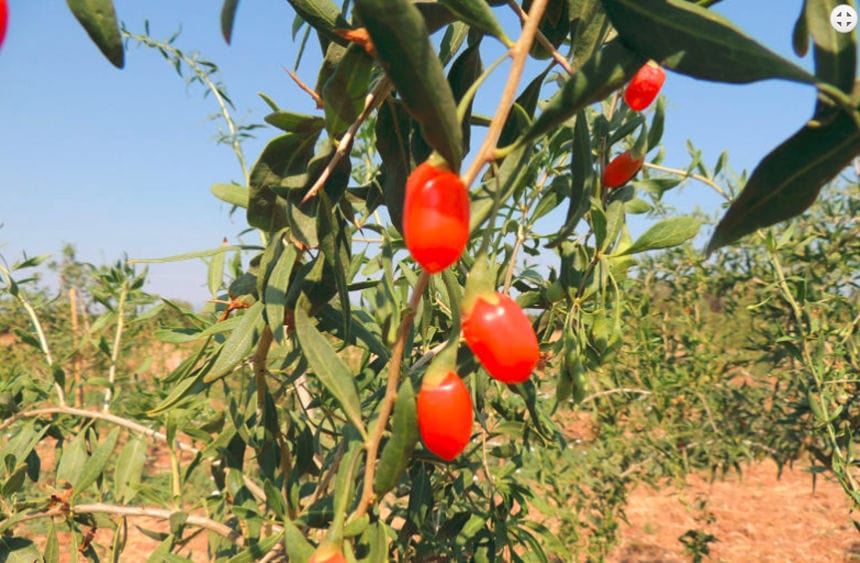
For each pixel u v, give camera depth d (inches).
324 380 42.2
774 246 129.3
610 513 179.0
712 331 191.0
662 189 77.8
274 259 55.0
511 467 87.7
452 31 53.9
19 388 102.3
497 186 35.3
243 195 64.3
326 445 97.8
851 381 121.9
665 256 185.6
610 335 62.7
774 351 156.1
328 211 48.0
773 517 280.7
